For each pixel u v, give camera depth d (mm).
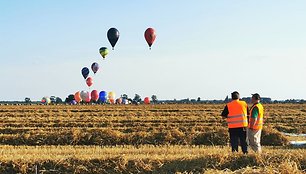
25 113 47938
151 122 35906
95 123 34406
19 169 13938
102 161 14070
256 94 15594
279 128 31375
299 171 11883
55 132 24906
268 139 23438
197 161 13516
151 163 13797
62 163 14070
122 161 13938
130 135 24250
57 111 54219
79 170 13828
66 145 23031
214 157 13578
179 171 13094
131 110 58156
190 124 33781
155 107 72312
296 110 59125
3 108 66188
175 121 36719
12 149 18797
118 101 110875
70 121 36156
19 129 28219
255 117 15336
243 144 15414
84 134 24281
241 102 15484
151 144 23578
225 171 12242
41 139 24031
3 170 13938
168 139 23875
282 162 12531
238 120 15312
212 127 27672
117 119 38000
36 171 13844
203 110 57844
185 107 72000
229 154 13656
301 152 13773
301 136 26844
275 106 79000
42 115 44812
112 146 21500
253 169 11938
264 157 13320
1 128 28203
